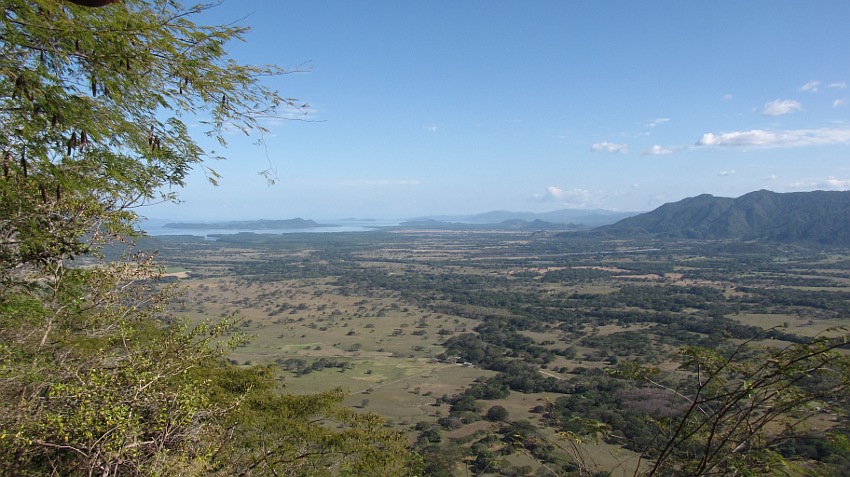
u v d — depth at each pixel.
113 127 5.18
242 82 5.34
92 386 6.39
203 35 4.91
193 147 6.48
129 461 6.05
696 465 3.89
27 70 4.30
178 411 6.74
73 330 8.59
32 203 6.12
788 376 3.49
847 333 3.48
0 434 5.52
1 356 6.49
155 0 5.00
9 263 6.61
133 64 4.76
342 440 9.14
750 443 3.79
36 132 4.71
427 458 11.72
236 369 10.95
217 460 7.79
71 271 7.68
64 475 6.48
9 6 4.08
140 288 9.70
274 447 8.66
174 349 8.63
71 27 4.23
